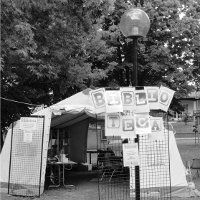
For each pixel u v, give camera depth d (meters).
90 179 14.73
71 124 16.12
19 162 11.65
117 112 7.32
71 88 18.72
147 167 10.52
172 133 11.27
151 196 10.53
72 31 13.31
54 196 11.17
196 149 28.61
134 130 7.36
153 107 7.54
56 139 15.45
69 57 15.59
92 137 19.47
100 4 12.63
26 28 10.30
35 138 11.62
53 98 19.16
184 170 11.09
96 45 18.20
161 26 21.94
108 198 10.58
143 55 21.95
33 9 11.81
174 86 22.52
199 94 37.91
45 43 13.20
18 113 18.45
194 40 22.69
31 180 11.46
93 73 18.61
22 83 17.94
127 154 7.32
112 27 21.08
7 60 12.76
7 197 10.92
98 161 14.62
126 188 12.23
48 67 14.27
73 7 12.30
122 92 7.39
